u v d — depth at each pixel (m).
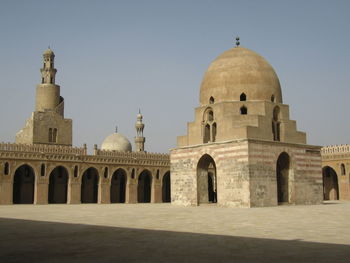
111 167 57.59
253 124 36.06
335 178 57.75
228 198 34.62
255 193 33.44
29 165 50.44
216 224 19.44
